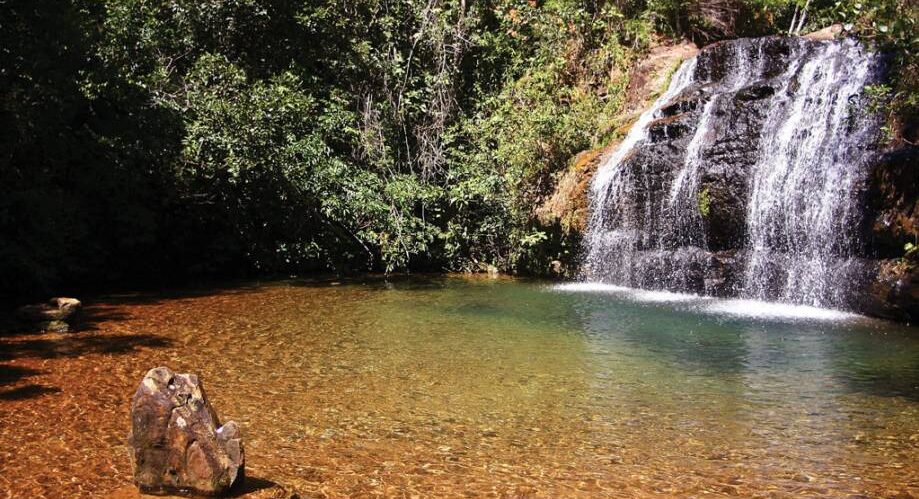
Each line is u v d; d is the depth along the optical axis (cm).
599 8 1923
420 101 1734
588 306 1125
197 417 452
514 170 1549
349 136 1619
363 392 690
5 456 530
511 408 643
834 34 1543
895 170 1011
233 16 1582
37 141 1217
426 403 658
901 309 979
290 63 1656
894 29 1018
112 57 1333
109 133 1275
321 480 493
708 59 1516
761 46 1420
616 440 567
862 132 1099
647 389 696
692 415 623
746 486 482
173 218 1477
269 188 1447
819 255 1111
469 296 1227
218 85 1460
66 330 943
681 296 1227
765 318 1022
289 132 1480
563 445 557
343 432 586
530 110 1664
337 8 1719
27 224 1182
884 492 471
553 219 1512
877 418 610
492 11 1952
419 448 552
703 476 498
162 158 1359
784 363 785
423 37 1759
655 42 1906
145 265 1471
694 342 884
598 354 828
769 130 1216
